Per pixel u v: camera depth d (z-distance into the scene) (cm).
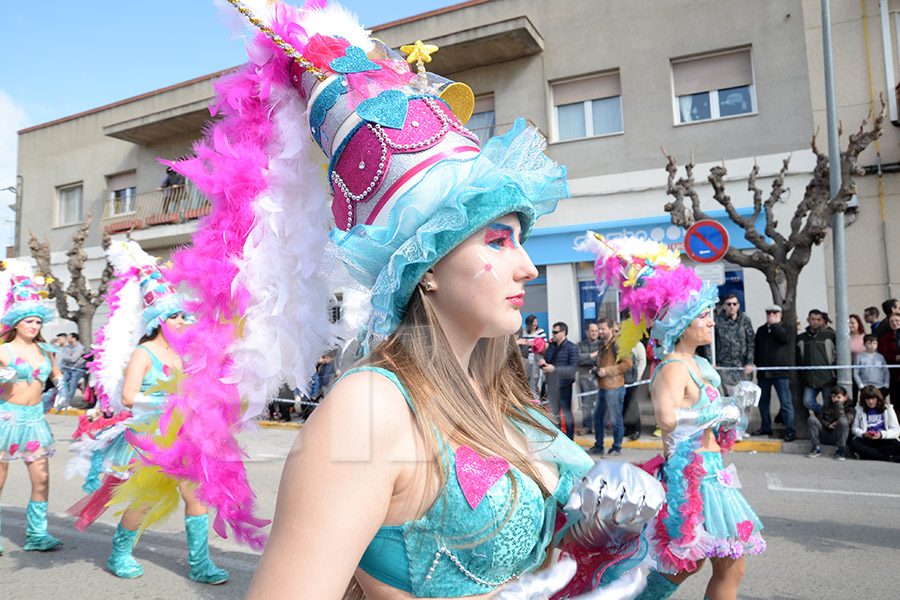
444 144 99
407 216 92
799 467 543
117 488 242
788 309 707
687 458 232
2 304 423
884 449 556
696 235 663
